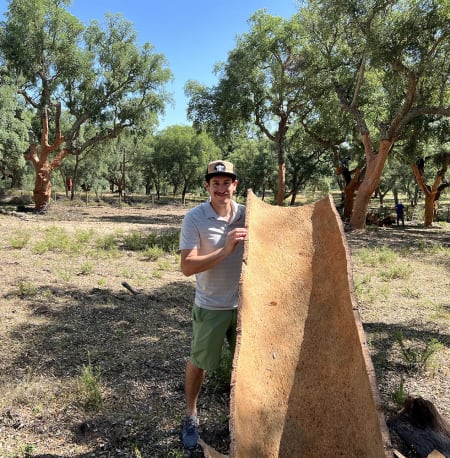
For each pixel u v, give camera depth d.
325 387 2.74
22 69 24.94
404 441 3.19
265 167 45.19
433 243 16.17
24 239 12.26
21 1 23.92
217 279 3.01
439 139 23.23
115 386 4.01
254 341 2.83
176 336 5.31
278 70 24.80
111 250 11.09
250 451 2.39
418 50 15.57
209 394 3.88
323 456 2.55
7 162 29.33
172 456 3.04
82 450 3.12
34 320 5.69
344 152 31.45
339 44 20.50
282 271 3.20
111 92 26.97
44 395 3.80
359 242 16.08
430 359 4.67
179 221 25.20
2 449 3.09
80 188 61.97
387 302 7.17
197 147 48.81
